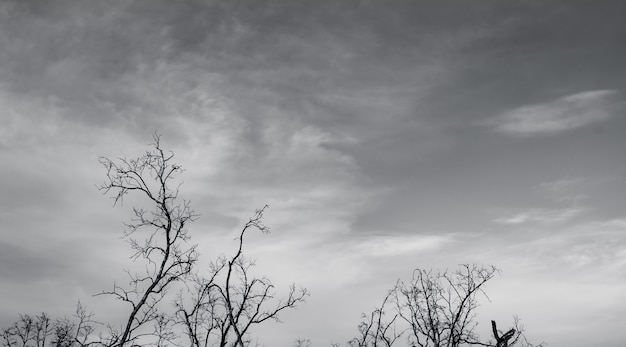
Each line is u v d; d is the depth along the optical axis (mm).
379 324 21203
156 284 18203
